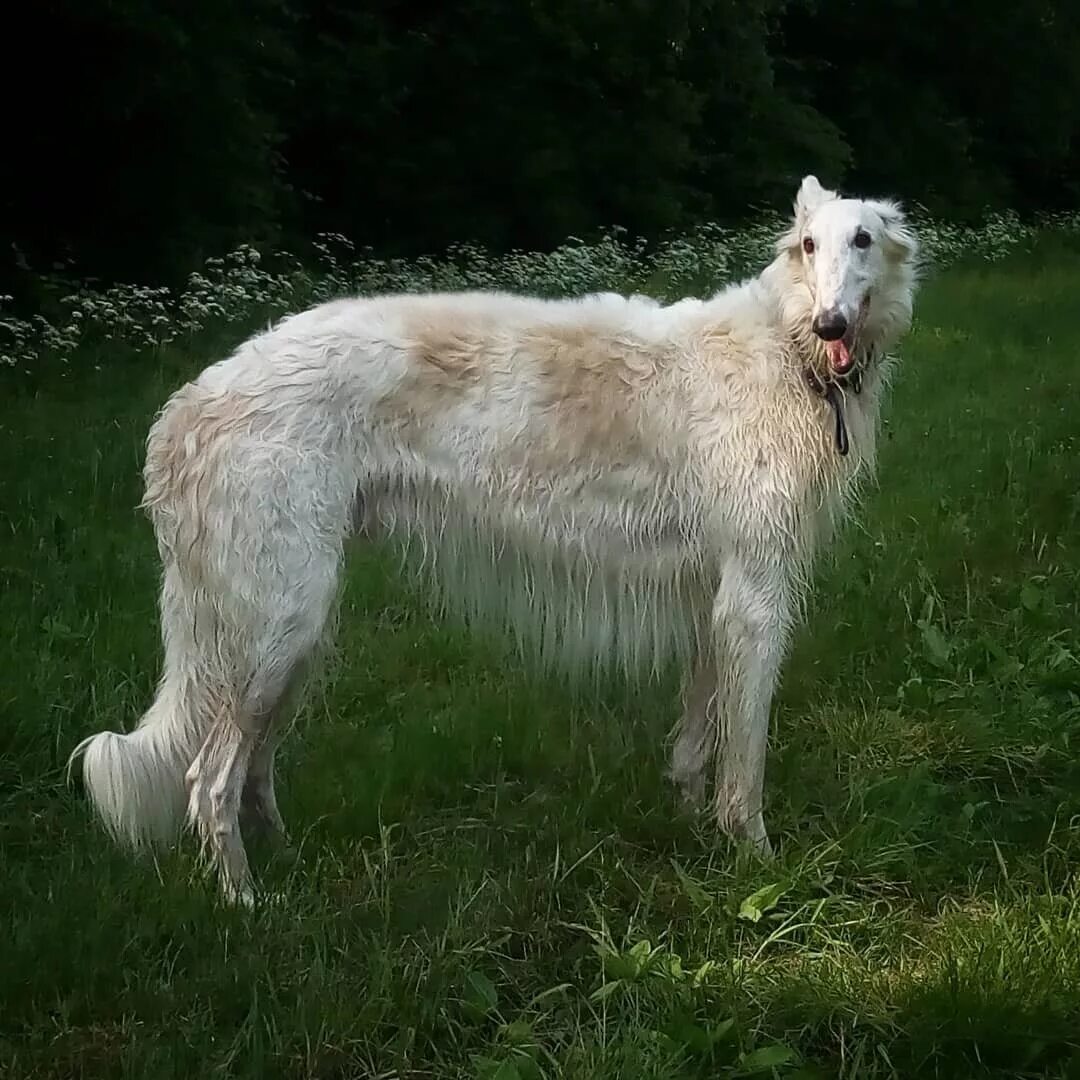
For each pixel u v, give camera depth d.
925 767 3.64
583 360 3.51
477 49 12.03
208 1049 3.08
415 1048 3.11
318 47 11.44
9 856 3.46
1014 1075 3.02
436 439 3.47
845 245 3.44
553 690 3.94
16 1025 3.13
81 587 4.25
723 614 3.51
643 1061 3.03
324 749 3.77
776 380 3.51
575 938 3.33
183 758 3.44
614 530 3.53
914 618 4.25
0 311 6.94
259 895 3.38
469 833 3.57
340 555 3.44
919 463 5.15
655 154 12.76
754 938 3.32
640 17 12.55
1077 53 17.69
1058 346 7.60
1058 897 3.31
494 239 12.00
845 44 17.33
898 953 3.28
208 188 9.23
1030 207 18.47
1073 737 3.80
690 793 3.66
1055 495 4.87
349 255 11.36
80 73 8.46
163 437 3.43
